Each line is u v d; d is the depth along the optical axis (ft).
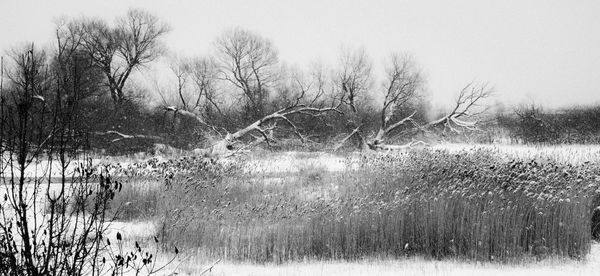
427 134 111.65
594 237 37.78
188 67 113.70
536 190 34.86
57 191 39.14
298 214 34.04
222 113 114.83
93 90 89.15
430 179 38.09
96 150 84.94
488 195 34.37
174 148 94.58
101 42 124.98
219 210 35.40
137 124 100.42
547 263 31.83
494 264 31.55
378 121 116.98
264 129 99.91
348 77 116.06
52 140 15.24
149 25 132.77
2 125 14.67
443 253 33.37
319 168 53.93
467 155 48.62
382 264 31.09
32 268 14.80
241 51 121.29
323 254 32.35
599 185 38.99
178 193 40.09
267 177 50.42
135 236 33.58
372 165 46.57
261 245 31.81
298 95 116.16
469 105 110.93
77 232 28.17
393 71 114.21
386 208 33.96
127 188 42.70
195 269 27.37
